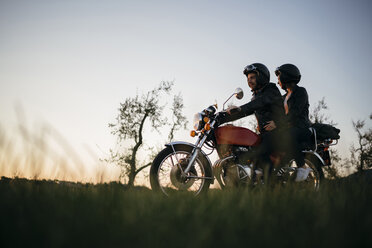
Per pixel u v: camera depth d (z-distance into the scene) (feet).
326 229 5.18
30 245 4.26
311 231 5.27
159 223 5.66
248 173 12.28
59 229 4.67
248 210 6.52
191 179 12.60
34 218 5.43
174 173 12.42
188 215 6.21
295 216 6.32
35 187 7.83
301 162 13.50
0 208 5.96
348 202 7.48
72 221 5.40
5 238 4.39
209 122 13.29
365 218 5.88
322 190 9.71
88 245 4.40
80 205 6.81
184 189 12.43
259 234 5.01
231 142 12.91
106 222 5.55
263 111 14.17
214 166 13.34
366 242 4.64
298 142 13.64
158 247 4.53
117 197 7.34
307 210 6.86
